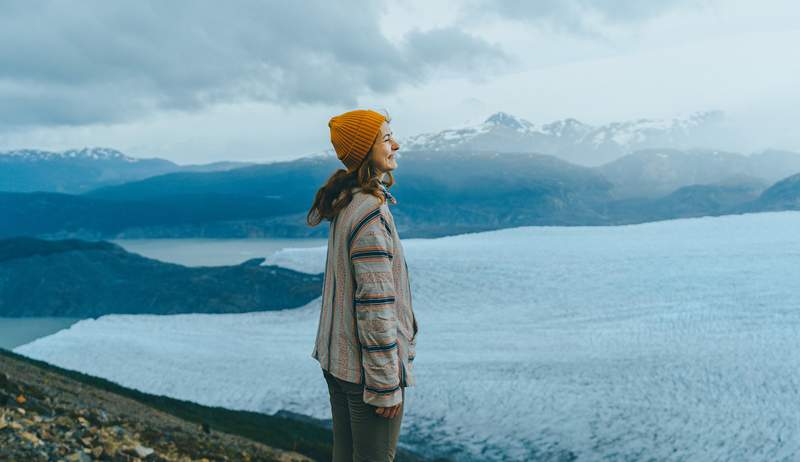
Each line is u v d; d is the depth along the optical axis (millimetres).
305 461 18562
